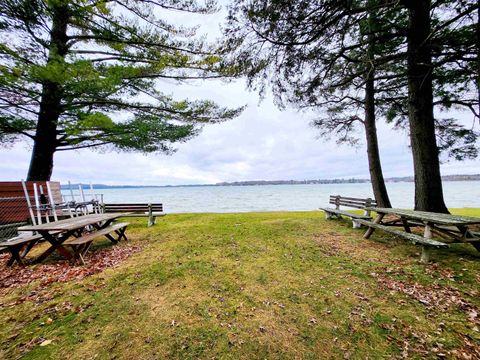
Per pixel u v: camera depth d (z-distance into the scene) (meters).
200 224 8.09
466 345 2.08
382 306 2.75
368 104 8.11
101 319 2.65
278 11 4.13
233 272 3.85
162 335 2.37
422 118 5.61
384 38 5.40
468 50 4.10
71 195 8.23
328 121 9.74
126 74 7.72
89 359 2.07
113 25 7.65
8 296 3.20
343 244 5.18
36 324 2.57
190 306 2.88
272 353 2.12
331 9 4.03
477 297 2.80
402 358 1.99
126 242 5.96
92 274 3.86
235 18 4.51
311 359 2.04
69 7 6.76
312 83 5.63
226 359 2.06
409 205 20.17
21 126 7.22
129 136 8.38
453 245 4.66
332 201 9.24
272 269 3.94
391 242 5.16
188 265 4.16
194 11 8.32
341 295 3.04
